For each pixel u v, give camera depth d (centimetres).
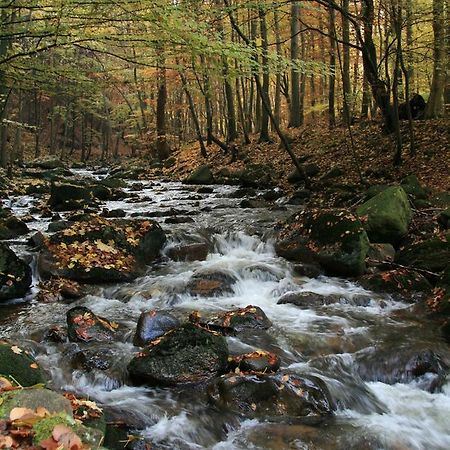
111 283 823
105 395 480
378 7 1589
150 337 573
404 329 642
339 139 2030
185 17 784
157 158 3350
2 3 780
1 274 729
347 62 2089
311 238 917
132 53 916
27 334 608
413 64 1772
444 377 532
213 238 1052
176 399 471
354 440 427
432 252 824
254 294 787
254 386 465
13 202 1564
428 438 441
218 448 412
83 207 1414
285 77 2875
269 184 1861
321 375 527
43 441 265
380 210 959
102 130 5191
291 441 422
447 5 1444
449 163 1463
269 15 2398
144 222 959
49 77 998
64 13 763
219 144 2609
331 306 725
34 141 4809
